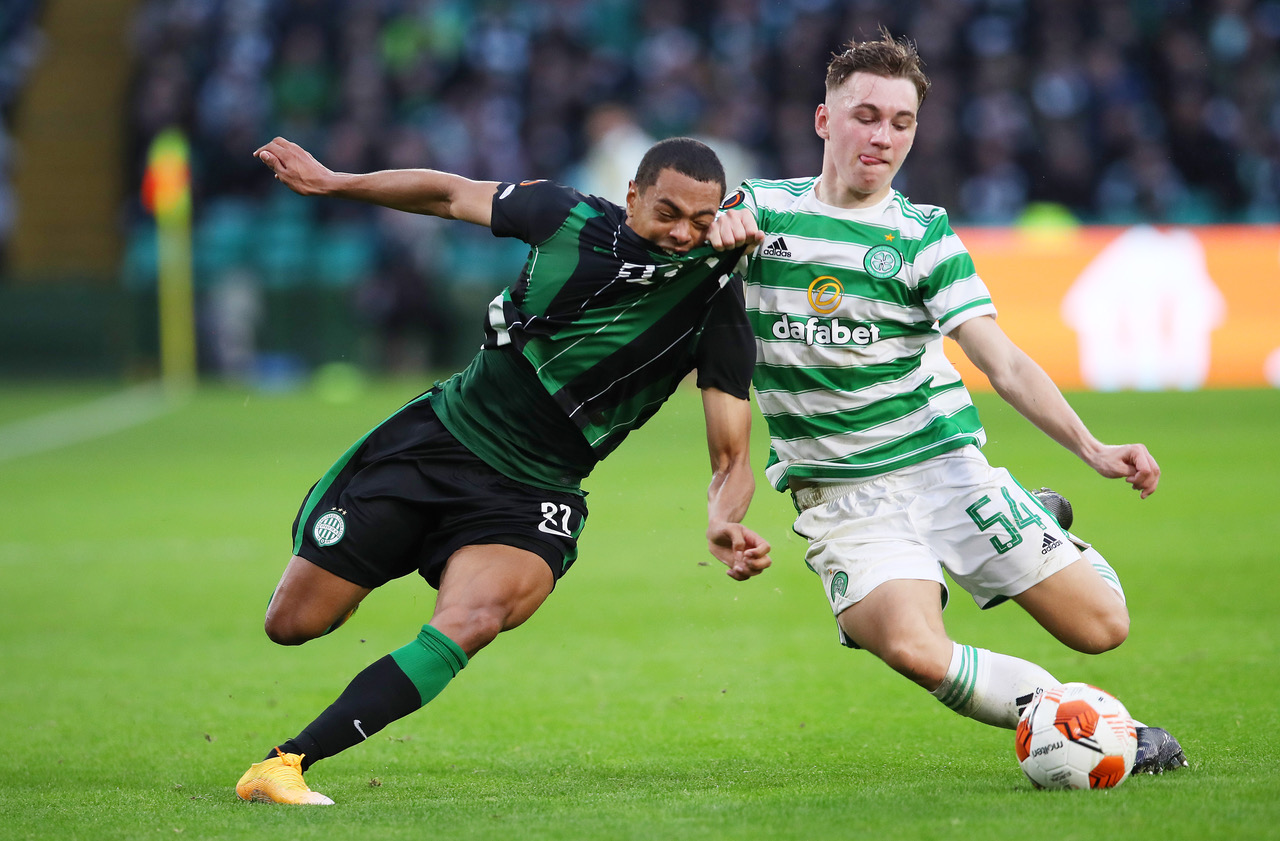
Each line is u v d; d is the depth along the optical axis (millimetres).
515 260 65875
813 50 71062
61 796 13922
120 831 11891
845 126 13984
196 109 71250
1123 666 19109
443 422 14430
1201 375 55938
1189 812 11000
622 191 64750
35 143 80938
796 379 14555
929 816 11281
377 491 14195
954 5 71188
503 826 11547
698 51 75062
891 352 14367
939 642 13391
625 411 14312
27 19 83625
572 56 73438
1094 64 70000
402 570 14680
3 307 66562
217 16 75125
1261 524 29938
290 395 61812
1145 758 13008
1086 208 67062
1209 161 68938
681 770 14914
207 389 64750
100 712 18484
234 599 26391
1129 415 48500
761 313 14578
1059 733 12352
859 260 14188
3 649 22609
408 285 63219
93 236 79938
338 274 67125
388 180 14422
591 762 15547
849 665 20406
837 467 14531
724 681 19672
